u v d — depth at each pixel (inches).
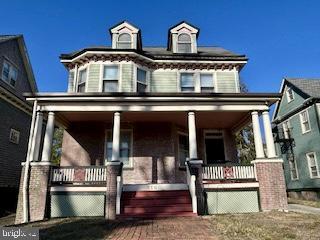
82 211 385.7
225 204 398.9
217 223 290.4
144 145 508.7
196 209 361.7
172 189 413.7
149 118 495.2
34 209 373.1
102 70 522.3
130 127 519.5
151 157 502.9
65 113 449.1
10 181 590.2
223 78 562.3
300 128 852.0
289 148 911.7
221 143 569.9
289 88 927.0
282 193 394.3
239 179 413.4
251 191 406.9
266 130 429.7
